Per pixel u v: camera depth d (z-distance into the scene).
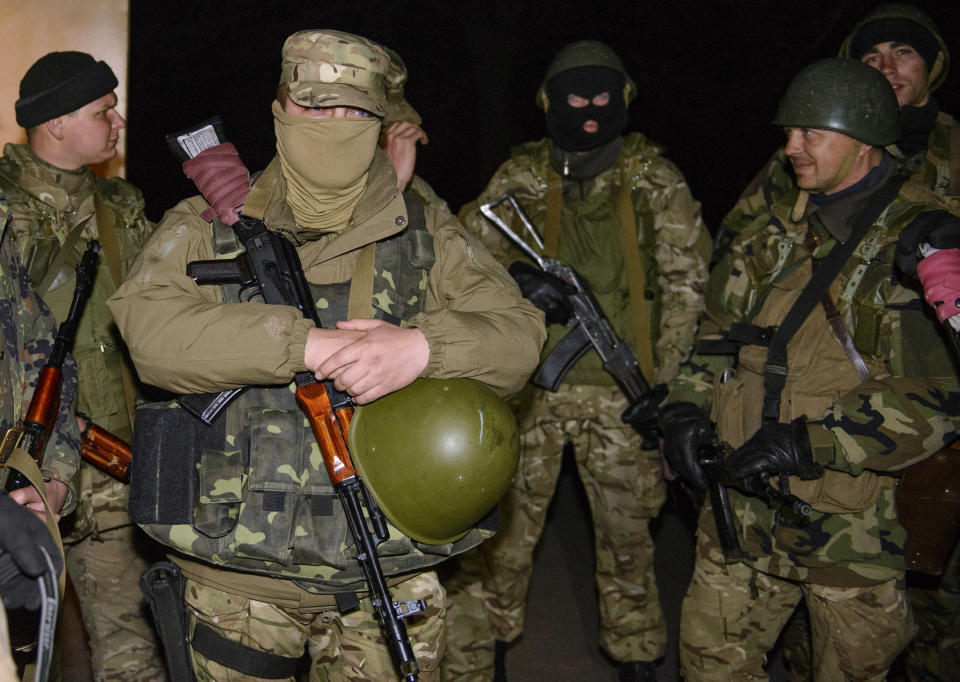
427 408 1.81
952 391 2.19
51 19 4.07
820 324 2.33
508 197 3.33
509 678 3.44
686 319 3.30
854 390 2.26
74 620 3.62
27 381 1.96
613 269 3.32
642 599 3.38
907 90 3.07
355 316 1.91
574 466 5.52
